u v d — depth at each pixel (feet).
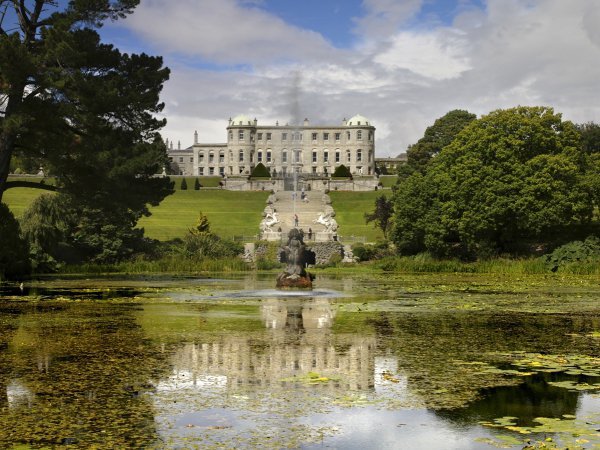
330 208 291.38
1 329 57.06
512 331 56.18
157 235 232.53
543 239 189.98
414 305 78.07
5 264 131.54
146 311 71.82
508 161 180.14
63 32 126.31
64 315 67.56
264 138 574.97
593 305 77.51
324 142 574.15
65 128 136.77
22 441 26.96
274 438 27.55
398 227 194.90
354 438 27.58
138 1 138.72
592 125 359.05
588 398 33.65
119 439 27.27
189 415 30.73
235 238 227.81
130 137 151.02
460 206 180.75
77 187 144.77
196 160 594.65
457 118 285.23
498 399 33.45
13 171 366.43
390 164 623.77
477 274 153.99
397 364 41.96
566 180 181.27
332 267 190.49
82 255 180.55
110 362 42.34
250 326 59.16
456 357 44.39
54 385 36.22
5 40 121.29
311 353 45.68
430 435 27.96
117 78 140.67
